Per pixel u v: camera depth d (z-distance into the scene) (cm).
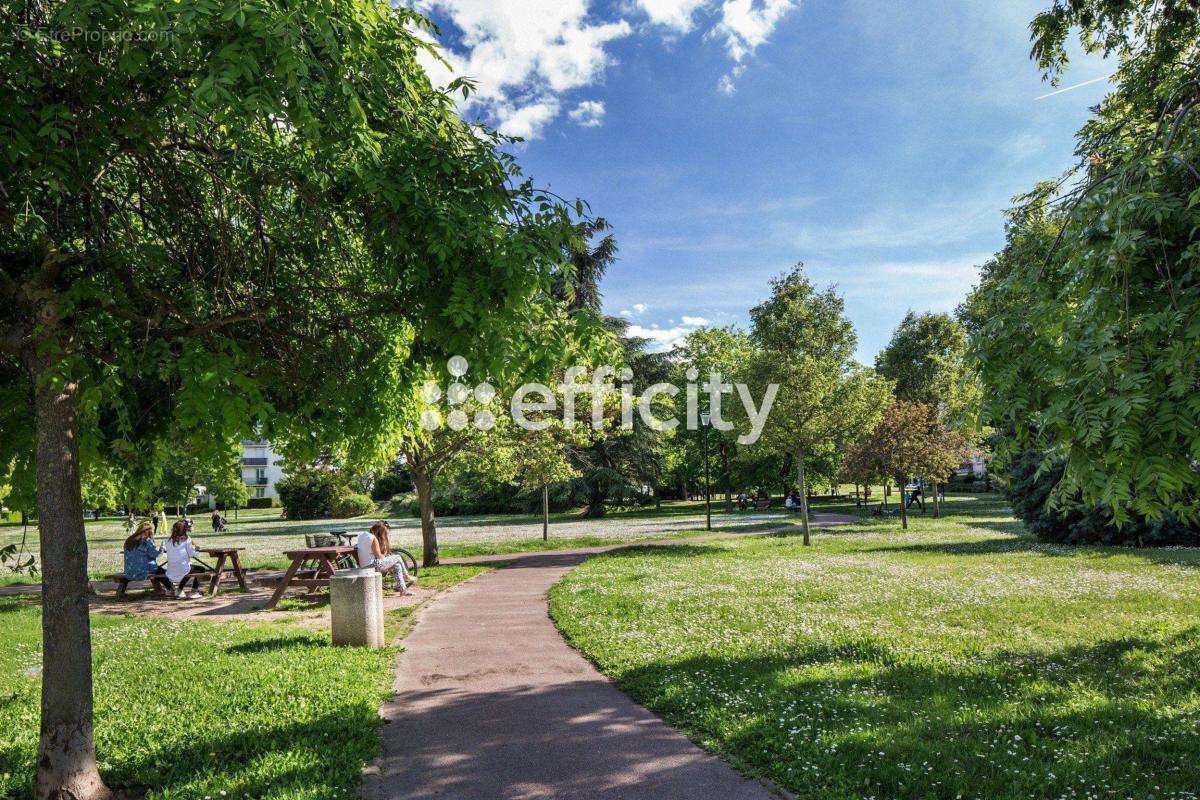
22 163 415
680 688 694
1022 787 468
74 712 471
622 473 4516
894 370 5091
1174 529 1995
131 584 1842
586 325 475
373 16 437
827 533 3058
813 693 667
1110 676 722
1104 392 399
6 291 459
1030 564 1722
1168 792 453
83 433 527
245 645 952
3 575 2105
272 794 466
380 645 948
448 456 2006
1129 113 1115
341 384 588
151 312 498
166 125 494
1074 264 436
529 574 1805
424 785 498
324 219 514
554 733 598
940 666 768
